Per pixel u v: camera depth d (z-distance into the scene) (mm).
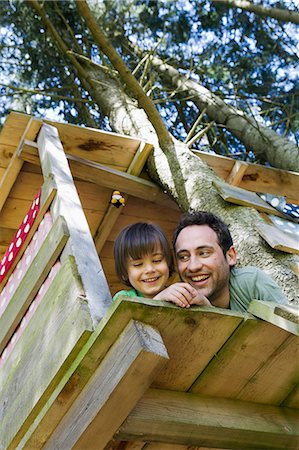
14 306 2891
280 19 7402
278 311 1981
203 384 2201
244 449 2275
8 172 4129
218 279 2488
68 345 2131
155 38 8266
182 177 4090
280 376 2273
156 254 2602
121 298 1878
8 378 2602
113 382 1917
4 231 4480
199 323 1995
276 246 3027
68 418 2088
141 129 5270
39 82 8039
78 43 7594
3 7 7855
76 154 4328
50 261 2703
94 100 6969
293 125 7914
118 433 2045
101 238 4688
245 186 4559
